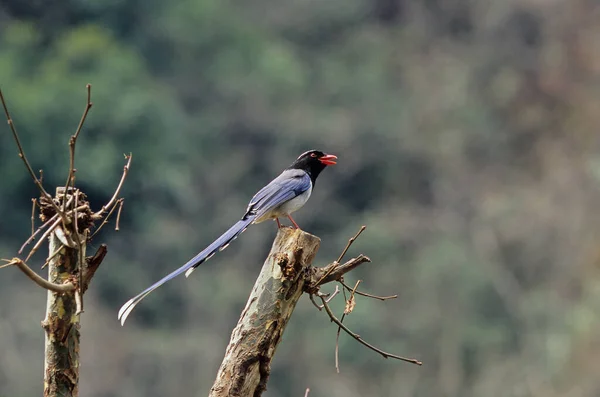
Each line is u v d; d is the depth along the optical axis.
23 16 29.50
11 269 24.19
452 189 29.53
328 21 35.59
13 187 25.20
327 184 29.56
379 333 24.06
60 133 25.38
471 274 25.48
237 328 6.95
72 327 6.65
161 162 27.11
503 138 31.30
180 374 24.25
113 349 24.09
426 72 33.34
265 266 7.01
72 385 6.68
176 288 26.09
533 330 24.66
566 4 33.38
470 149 30.86
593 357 21.88
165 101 28.09
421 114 31.55
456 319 24.75
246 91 31.44
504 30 33.72
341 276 7.13
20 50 27.62
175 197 27.52
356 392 23.16
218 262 26.69
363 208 29.64
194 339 24.97
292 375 23.19
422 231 27.62
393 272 26.19
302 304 23.53
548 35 33.31
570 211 27.25
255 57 32.38
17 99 25.05
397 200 29.78
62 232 6.51
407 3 35.97
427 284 25.34
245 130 30.66
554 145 30.72
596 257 25.73
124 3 30.88
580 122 30.97
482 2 34.75
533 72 32.66
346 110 32.00
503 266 26.58
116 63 27.44
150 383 23.98
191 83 31.31
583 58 32.44
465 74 33.03
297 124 30.55
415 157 30.38
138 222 26.64
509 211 27.50
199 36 31.78
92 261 6.69
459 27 35.09
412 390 23.56
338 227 28.91
